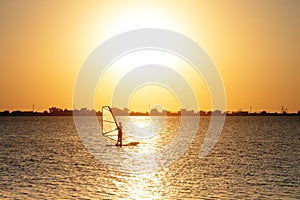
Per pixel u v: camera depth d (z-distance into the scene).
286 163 49.72
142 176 39.41
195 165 47.94
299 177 38.81
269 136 107.12
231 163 49.84
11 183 34.91
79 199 29.55
